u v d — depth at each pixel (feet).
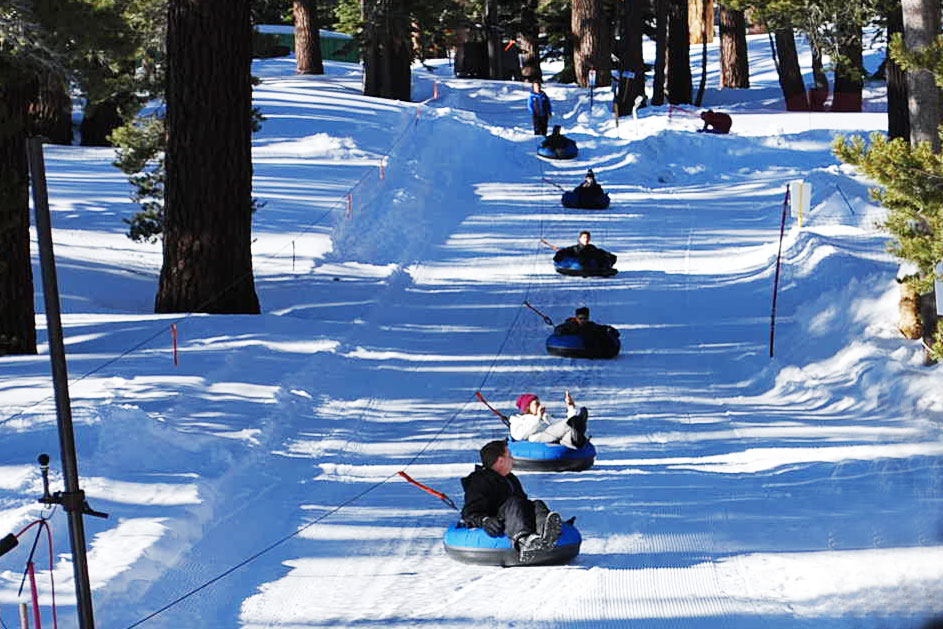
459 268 157.69
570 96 327.88
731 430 87.45
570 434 76.54
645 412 93.81
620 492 71.41
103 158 221.87
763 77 376.27
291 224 171.83
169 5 128.26
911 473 71.41
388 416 91.97
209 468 71.61
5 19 102.99
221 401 89.15
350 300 136.46
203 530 63.21
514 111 310.45
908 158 81.30
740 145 241.14
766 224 181.98
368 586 55.83
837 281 136.46
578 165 235.61
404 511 68.39
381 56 309.63
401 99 311.27
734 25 355.36
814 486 70.59
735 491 70.64
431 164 224.53
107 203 182.19
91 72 111.75
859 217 179.63
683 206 198.08
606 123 285.84
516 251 167.43
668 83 326.24
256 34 219.41
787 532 61.72
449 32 422.00
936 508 63.31
